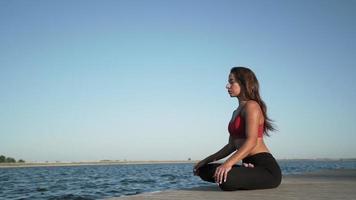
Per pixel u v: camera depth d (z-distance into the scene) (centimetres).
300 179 895
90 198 1752
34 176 5297
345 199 442
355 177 1007
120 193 2022
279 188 561
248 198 436
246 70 513
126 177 4281
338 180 845
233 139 523
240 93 511
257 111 492
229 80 521
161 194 496
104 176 4834
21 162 18675
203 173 526
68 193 2067
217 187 599
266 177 507
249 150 489
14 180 4000
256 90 511
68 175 5566
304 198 445
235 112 530
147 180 3375
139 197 463
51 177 4800
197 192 515
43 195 1955
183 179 3491
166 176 4366
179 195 481
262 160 509
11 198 1802
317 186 636
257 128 491
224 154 546
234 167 500
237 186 501
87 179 3981
